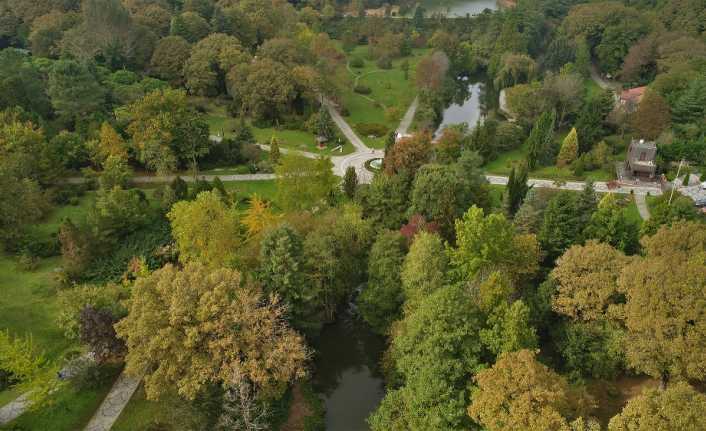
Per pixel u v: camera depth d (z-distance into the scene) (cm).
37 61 13050
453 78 17850
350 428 5884
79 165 10056
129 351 5300
